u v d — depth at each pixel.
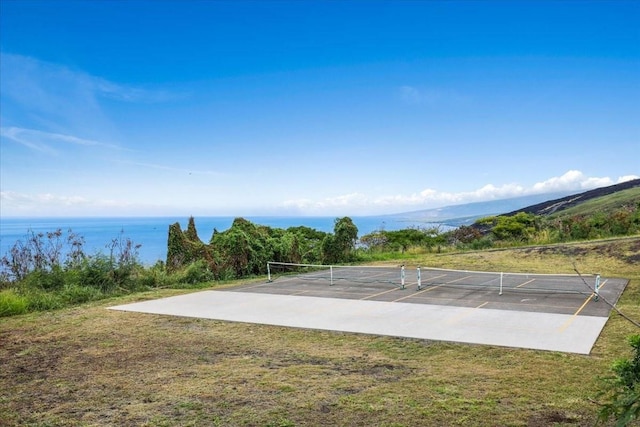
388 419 5.77
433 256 28.52
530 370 7.56
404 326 10.80
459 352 8.69
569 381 7.01
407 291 16.17
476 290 16.20
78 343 9.88
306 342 9.62
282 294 15.93
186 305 14.05
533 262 23.72
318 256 26.64
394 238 34.22
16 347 9.67
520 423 5.59
